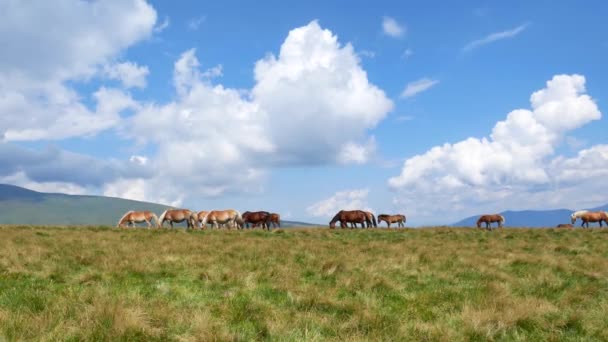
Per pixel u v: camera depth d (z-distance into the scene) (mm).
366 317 7152
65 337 5691
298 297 8523
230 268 11867
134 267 11703
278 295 9266
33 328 5930
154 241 19703
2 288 9258
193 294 9117
